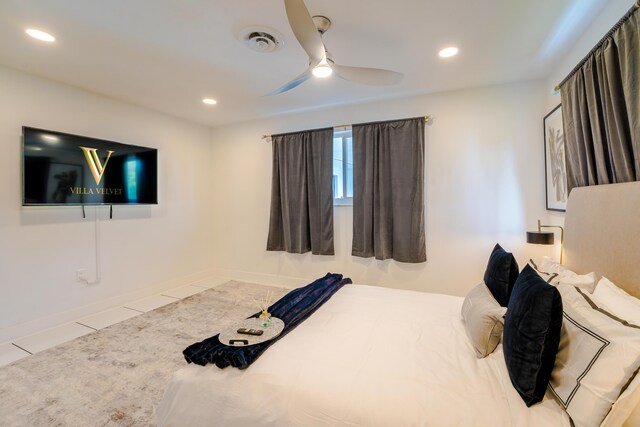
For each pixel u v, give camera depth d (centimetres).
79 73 278
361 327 174
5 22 200
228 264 473
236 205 463
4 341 259
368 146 357
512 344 119
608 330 102
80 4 182
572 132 218
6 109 262
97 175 317
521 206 309
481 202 323
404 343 155
